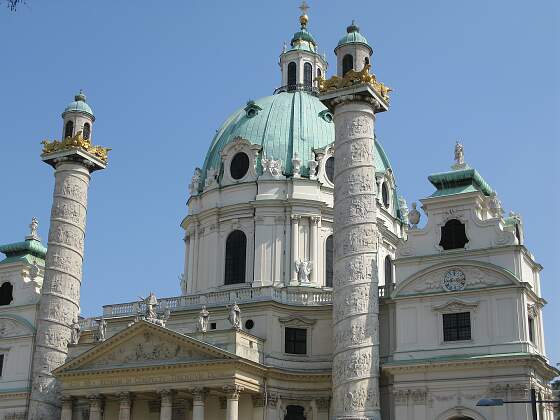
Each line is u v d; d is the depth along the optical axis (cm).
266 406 7162
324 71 10238
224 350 6862
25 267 8812
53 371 7600
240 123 9219
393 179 9375
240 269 8488
